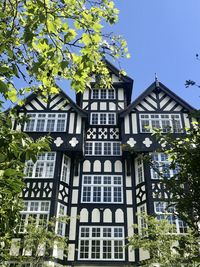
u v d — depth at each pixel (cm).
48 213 1881
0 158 302
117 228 1927
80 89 499
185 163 449
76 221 1947
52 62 471
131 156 2167
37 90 576
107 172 2141
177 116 2252
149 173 2014
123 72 640
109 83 682
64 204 1986
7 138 312
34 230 1542
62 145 2131
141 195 1997
